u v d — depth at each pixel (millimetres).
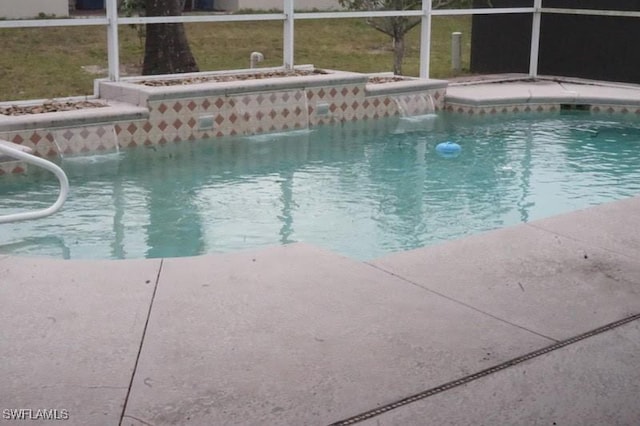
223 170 6762
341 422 2342
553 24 11594
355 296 3322
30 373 2605
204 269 3629
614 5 11023
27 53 13602
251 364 2693
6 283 3412
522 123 9156
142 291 3338
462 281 3535
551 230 4336
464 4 12695
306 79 8562
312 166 6977
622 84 10961
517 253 3938
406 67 13891
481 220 5477
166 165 6879
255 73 9180
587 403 2482
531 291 3432
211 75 8859
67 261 3717
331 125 8883
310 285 3439
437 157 7395
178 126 7738
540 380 2629
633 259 3873
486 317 3141
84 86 11305
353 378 2607
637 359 2803
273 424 2322
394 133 8492
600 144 8023
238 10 18562
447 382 2602
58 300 3232
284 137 8203
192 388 2523
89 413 2359
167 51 10688
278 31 17469
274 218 5449
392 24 11742
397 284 3482
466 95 9781
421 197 6035
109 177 6438
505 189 6289
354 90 8992
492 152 7629
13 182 6227
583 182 6535
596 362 2771
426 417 2379
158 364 2684
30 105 7520
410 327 3023
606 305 3295
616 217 4609
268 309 3164
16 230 5059
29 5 15578
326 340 2891
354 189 6242
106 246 4805
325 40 16656
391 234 5141
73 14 17875
